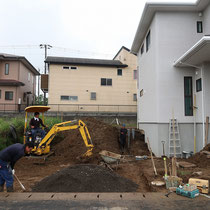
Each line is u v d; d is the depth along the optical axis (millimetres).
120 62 24188
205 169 7254
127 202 4465
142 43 14367
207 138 9375
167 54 10680
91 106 22547
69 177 5941
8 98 22047
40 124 11250
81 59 24078
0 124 12125
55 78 22094
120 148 12617
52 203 4434
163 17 10805
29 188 5973
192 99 10625
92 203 4418
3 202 4496
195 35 10781
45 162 9680
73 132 13375
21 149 5039
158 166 8266
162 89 10555
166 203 4398
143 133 13523
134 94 23484
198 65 10188
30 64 25750
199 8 10594
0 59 22828
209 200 4570
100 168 6555
